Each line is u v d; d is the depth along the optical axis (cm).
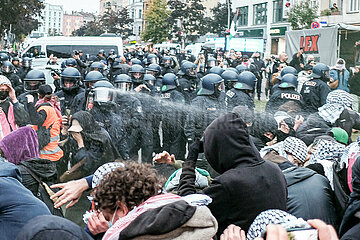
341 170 303
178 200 202
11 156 337
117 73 1447
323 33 1625
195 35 5112
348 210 246
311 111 825
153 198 212
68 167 547
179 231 188
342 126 544
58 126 582
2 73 1209
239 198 259
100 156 477
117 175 214
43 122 576
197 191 299
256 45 2622
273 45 4475
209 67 1380
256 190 260
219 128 272
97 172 280
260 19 4722
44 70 1569
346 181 299
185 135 731
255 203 260
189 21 5138
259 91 1650
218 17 4997
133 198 211
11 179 275
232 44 2633
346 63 1552
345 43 1568
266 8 4588
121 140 616
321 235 182
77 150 479
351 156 301
